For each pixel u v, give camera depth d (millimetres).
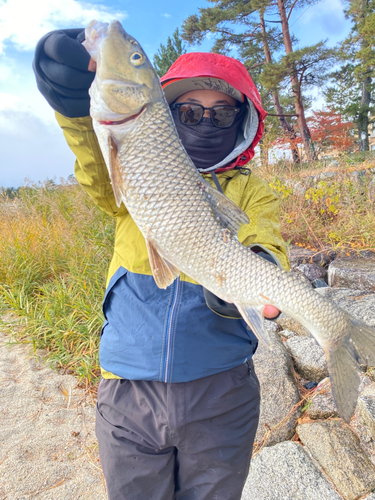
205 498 1446
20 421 2986
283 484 2273
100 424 1499
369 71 21828
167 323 1397
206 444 1392
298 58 17328
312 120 20156
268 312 1371
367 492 2170
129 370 1420
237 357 1472
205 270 1374
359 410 2605
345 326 1422
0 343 4188
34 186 8250
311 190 6312
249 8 20484
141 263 1502
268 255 1483
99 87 1271
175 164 1395
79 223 6262
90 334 3951
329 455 2398
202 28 20953
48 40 1185
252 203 1633
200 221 1384
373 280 4422
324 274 5254
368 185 6910
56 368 3719
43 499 2328
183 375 1365
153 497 1420
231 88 1666
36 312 4520
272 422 2734
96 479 2479
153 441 1393
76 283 4797
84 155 1425
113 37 1271
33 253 5664
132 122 1346
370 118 25328
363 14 21203
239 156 1715
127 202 1388
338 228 6070
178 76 1601
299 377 3324
